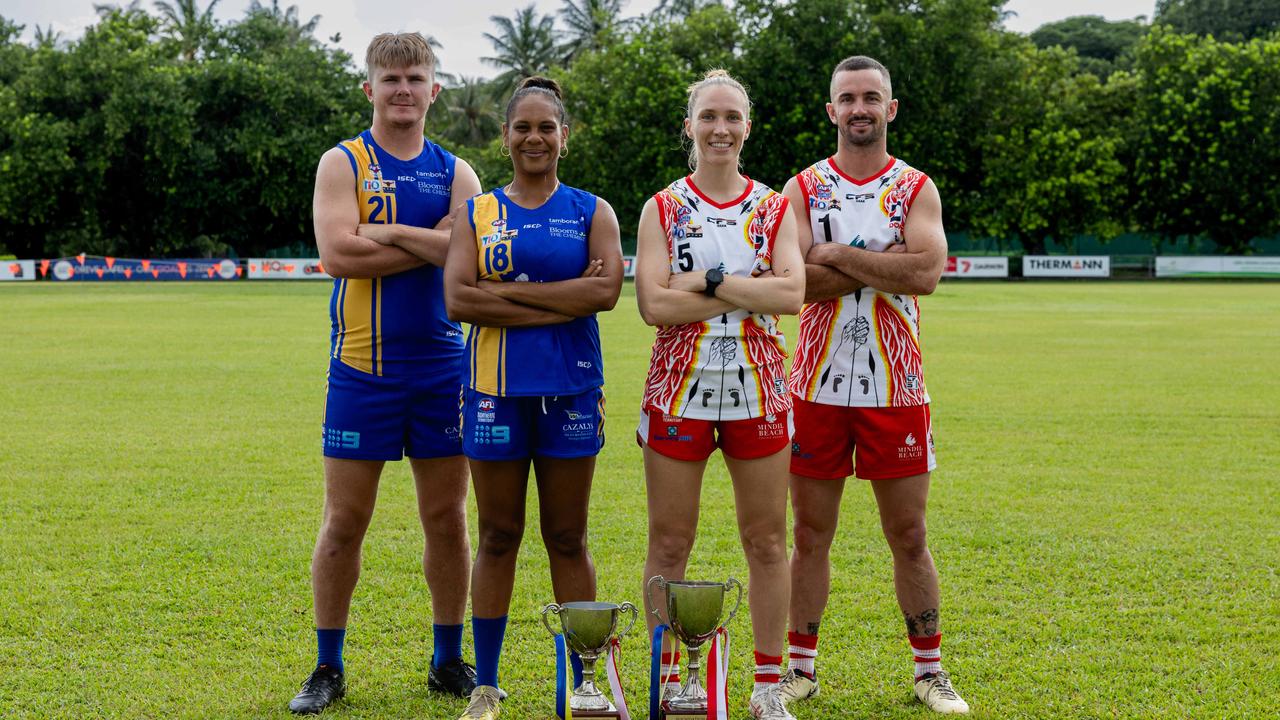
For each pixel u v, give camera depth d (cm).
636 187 4662
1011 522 682
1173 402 1209
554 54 6253
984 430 1031
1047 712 399
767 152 4609
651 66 4625
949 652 462
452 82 6431
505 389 393
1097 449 934
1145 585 552
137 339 1931
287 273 4769
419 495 441
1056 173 4653
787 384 429
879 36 4528
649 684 432
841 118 439
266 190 4769
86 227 4875
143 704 405
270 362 1583
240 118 4831
